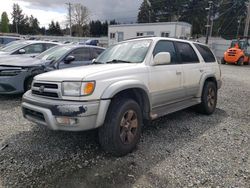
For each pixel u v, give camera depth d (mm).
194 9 64188
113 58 4379
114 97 3438
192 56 5164
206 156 3490
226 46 33188
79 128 3057
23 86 6465
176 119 5211
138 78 3652
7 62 6531
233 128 4715
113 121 3279
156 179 2893
